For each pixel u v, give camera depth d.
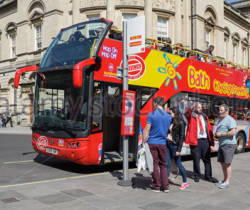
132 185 6.65
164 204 5.34
